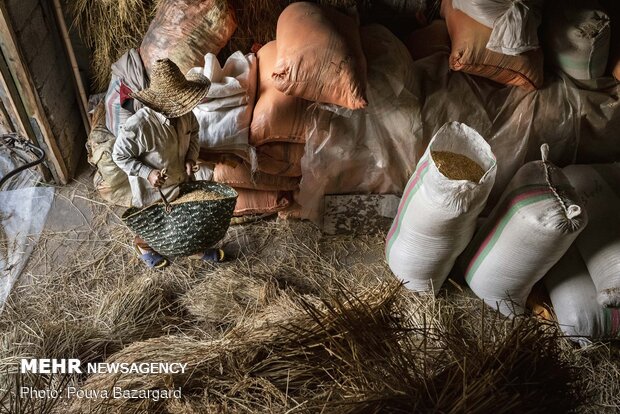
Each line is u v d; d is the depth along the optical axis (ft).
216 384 8.18
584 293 10.05
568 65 11.09
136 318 10.33
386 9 13.29
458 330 9.48
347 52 10.19
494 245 9.97
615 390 9.60
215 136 10.79
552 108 11.25
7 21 10.52
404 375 7.30
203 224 9.61
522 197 9.61
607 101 11.34
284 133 10.99
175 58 11.59
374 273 11.64
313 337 8.22
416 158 11.32
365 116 10.87
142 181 9.84
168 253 10.09
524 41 10.37
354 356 7.48
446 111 11.10
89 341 9.83
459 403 6.73
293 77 10.21
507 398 6.93
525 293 10.48
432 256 10.13
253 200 11.96
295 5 11.14
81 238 12.21
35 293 11.12
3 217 12.46
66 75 13.21
